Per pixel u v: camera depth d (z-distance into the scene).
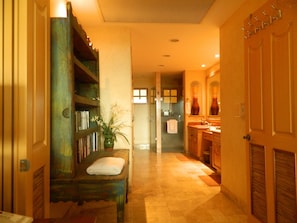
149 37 3.81
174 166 5.08
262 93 2.09
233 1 2.66
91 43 3.05
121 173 2.09
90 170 2.04
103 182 1.94
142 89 8.12
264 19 2.05
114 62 3.37
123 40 3.38
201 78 6.62
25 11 1.20
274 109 1.91
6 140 1.19
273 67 1.92
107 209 2.58
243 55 2.70
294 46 1.66
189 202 3.04
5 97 1.19
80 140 2.52
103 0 2.67
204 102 6.60
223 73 3.32
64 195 1.92
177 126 7.87
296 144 1.66
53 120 1.96
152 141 8.10
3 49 1.18
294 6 1.66
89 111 3.19
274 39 1.90
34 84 1.31
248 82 2.36
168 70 6.68
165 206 2.91
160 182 3.90
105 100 3.35
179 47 4.36
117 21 3.21
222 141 3.39
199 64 5.85
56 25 1.95
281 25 1.81
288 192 1.76
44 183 1.48
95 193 1.94
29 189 1.23
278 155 1.88
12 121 1.19
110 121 3.28
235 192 2.96
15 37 1.19
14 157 1.18
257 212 2.21
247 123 2.38
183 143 7.35
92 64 3.24
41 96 1.43
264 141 2.05
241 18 2.76
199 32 3.61
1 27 1.18
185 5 2.79
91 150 3.00
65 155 1.96
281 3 1.80
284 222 1.80
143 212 2.74
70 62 1.96
